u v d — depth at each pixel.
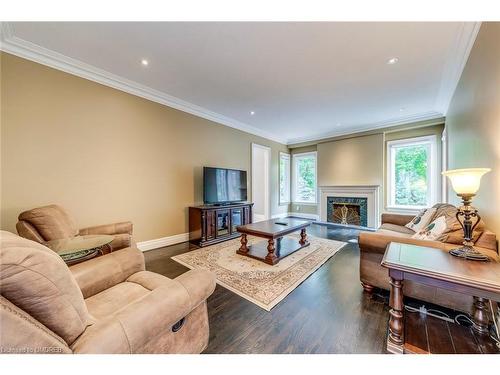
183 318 1.07
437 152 4.48
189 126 4.06
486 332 1.49
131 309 0.85
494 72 1.66
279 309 1.81
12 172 2.24
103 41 2.21
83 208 2.73
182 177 3.93
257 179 6.50
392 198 5.06
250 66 2.68
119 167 3.08
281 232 2.88
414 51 2.35
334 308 1.82
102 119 2.90
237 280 2.33
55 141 2.51
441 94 3.43
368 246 2.01
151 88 3.32
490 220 1.74
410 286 1.83
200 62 2.59
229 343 1.42
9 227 2.21
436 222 2.04
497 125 1.61
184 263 2.82
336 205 5.75
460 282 1.17
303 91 3.39
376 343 1.41
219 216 4.05
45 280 0.67
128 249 1.67
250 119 4.83
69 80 2.61
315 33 2.07
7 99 2.21
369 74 2.86
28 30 2.04
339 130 5.68
